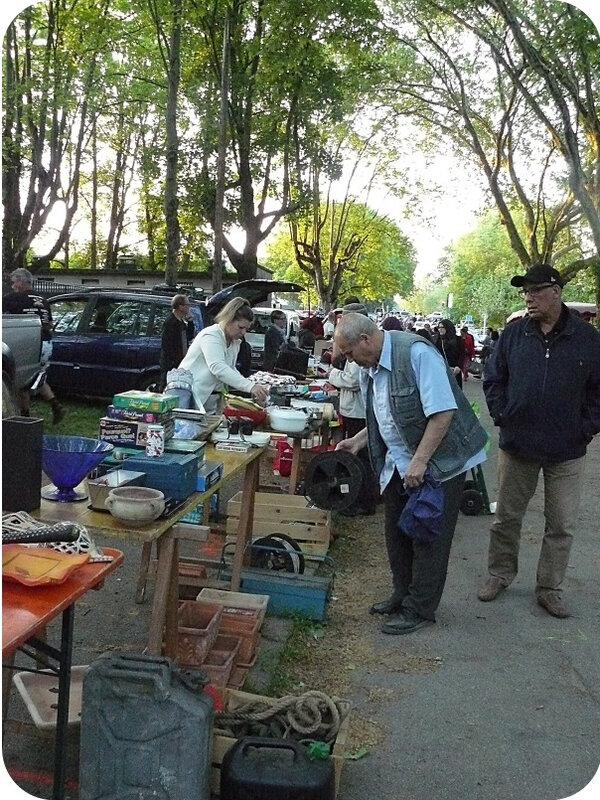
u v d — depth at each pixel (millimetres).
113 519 2711
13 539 2357
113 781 2332
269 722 2803
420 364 4117
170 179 15953
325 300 33188
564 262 31125
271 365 10453
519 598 4824
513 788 2926
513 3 14383
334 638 4188
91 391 11164
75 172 22297
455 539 6066
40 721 2676
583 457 4484
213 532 5324
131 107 26016
